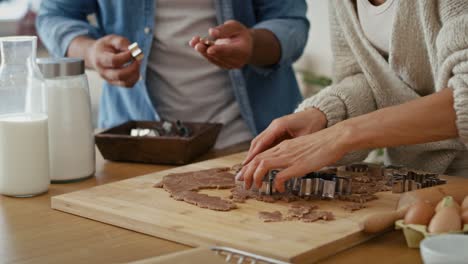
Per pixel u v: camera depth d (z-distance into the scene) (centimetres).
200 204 130
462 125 124
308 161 130
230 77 207
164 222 121
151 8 204
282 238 112
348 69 172
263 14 215
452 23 134
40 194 147
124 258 111
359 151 163
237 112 214
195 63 210
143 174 163
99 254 113
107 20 211
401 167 158
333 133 131
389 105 165
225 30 177
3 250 115
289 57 208
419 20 148
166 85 212
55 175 156
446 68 135
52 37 207
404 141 128
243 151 189
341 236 113
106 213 128
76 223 129
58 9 216
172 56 210
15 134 142
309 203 134
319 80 370
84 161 158
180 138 167
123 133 185
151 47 210
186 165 164
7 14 348
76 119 155
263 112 218
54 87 153
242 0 208
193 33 208
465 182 125
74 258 111
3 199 144
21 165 143
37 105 148
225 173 154
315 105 158
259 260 103
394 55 153
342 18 165
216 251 111
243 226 119
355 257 110
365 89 164
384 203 133
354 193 140
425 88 159
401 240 116
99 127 230
